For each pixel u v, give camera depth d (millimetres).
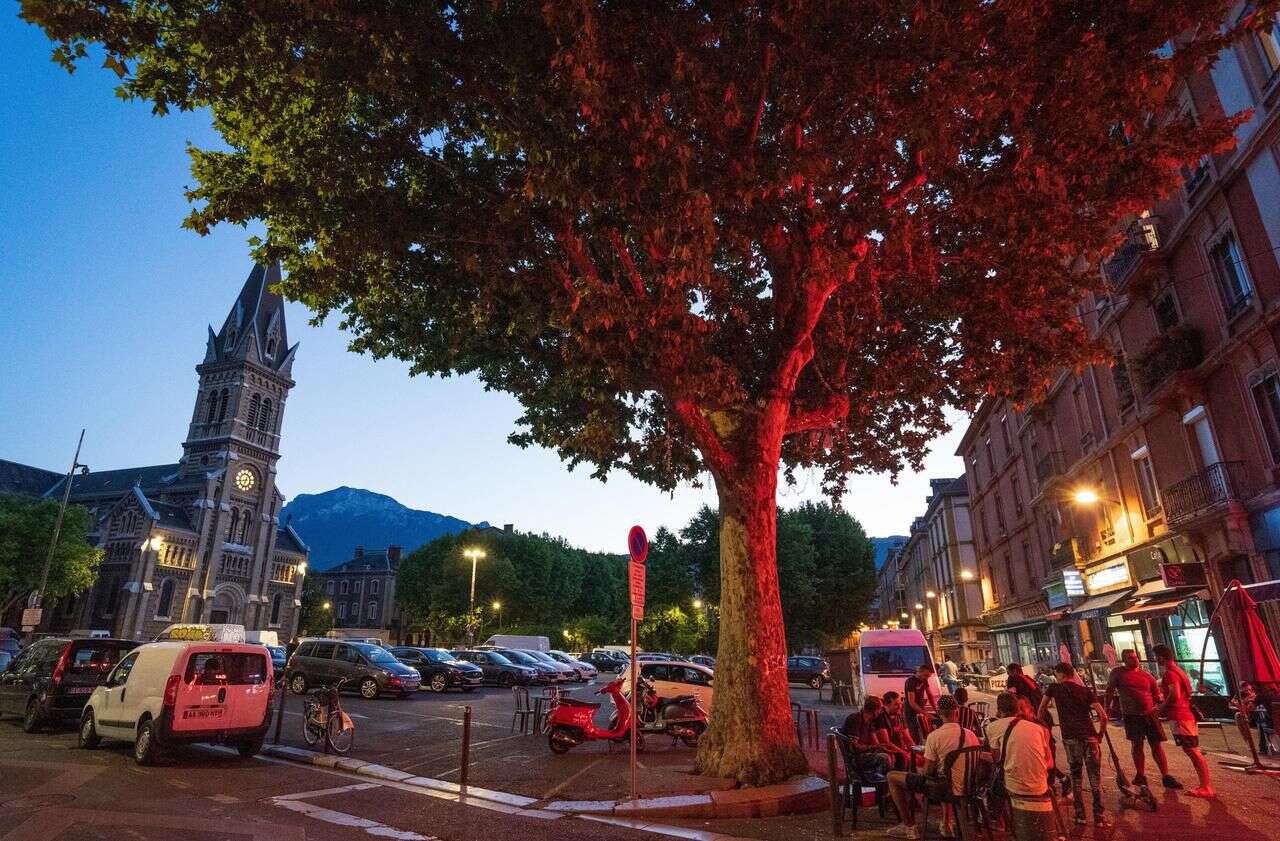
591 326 8055
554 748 11688
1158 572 19547
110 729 10828
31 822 6422
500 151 7719
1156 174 8406
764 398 10211
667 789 8320
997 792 5957
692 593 56531
